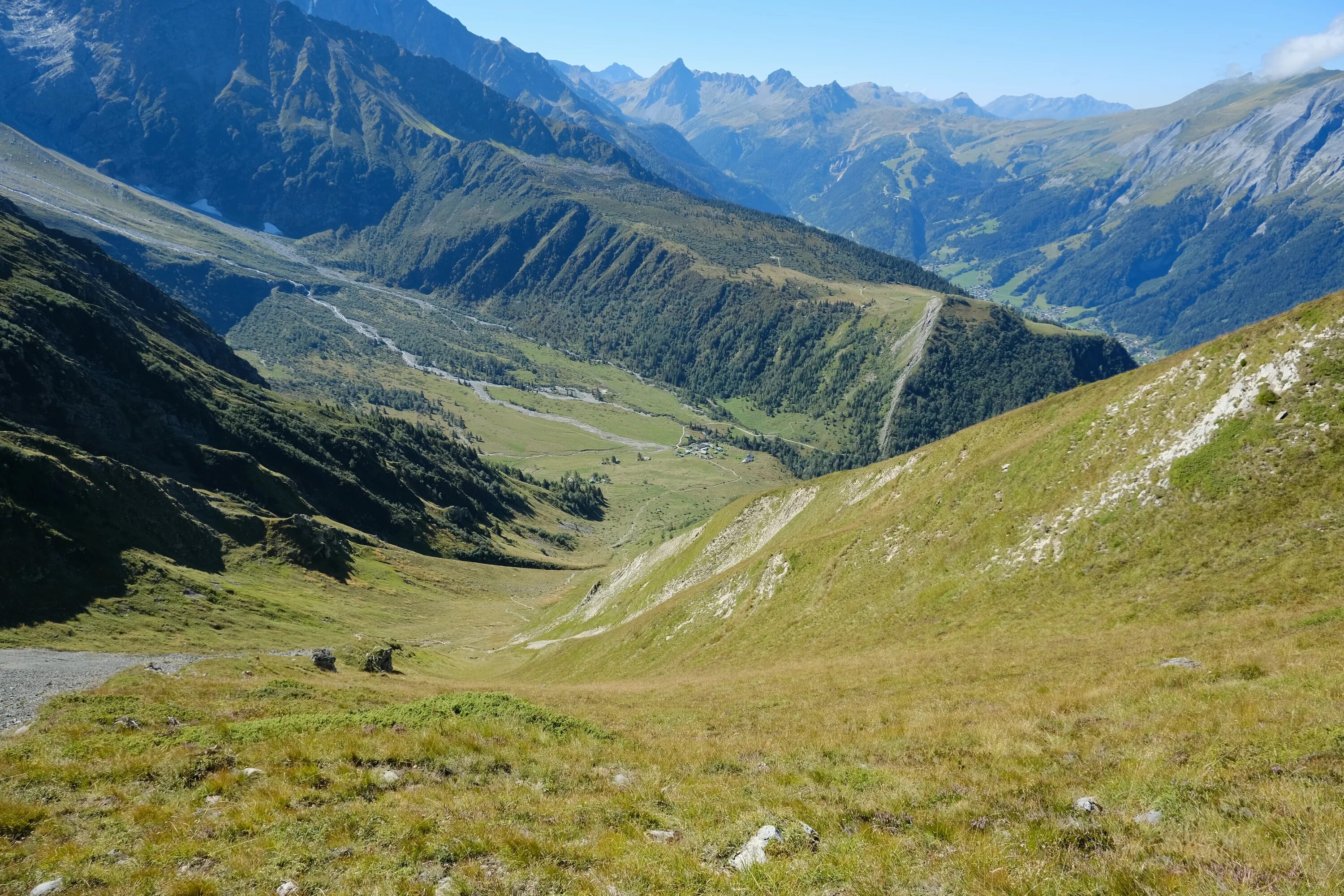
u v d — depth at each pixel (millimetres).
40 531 89625
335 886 14109
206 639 88750
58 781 19953
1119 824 13586
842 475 100312
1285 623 28656
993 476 63000
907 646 46781
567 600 159875
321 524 186625
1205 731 17844
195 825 17047
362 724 25500
